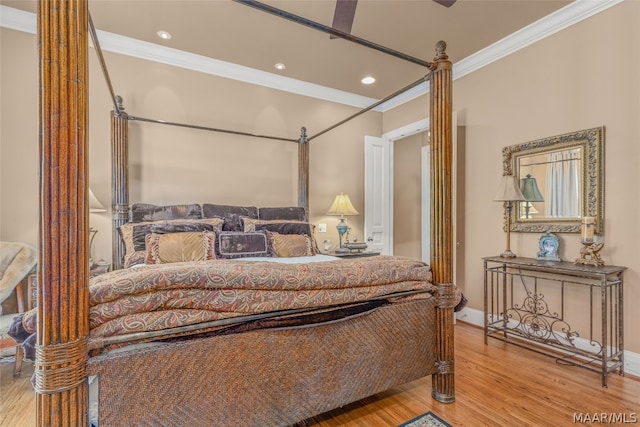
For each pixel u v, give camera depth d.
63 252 0.97
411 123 4.21
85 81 1.04
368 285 1.64
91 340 1.06
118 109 2.66
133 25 2.77
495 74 3.17
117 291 1.12
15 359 2.12
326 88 4.10
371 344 1.65
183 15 2.63
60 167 0.96
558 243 2.64
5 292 2.29
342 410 1.83
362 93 4.28
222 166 3.52
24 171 2.69
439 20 2.71
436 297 1.88
